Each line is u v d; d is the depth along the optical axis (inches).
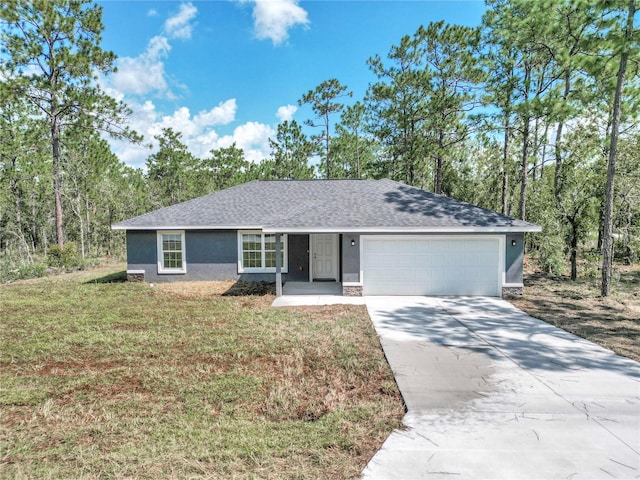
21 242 922.1
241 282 584.1
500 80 753.0
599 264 618.5
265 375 228.7
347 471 138.2
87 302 438.0
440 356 264.8
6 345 283.7
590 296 480.4
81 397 197.8
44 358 257.4
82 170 1056.2
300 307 421.7
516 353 271.4
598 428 168.9
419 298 474.0
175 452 148.2
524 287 547.2
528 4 532.7
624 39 437.4
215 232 587.8
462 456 147.7
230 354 265.7
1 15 727.7
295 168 1349.7
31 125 1048.8
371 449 152.7
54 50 812.6
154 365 244.5
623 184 578.6
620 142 592.7
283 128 1320.1
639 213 646.5
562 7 496.7
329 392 205.9
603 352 273.3
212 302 444.1
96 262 901.2
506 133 848.9
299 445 153.9
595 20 482.3
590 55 497.4
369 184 667.4
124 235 1191.6
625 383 218.5
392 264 491.2
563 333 322.0
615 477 134.9
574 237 617.6
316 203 560.7
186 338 302.2
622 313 393.7
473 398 199.3
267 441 156.3
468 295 489.4
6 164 1026.1
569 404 192.2
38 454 147.6
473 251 486.6
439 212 513.0
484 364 249.4
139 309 403.9
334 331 321.7
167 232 586.6
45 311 393.7
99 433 162.7
